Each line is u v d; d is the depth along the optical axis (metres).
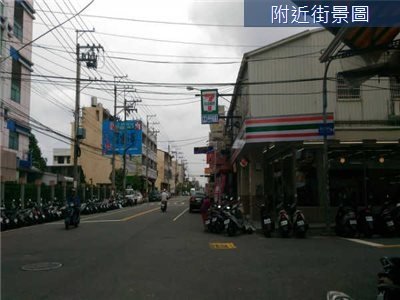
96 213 34.66
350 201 20.03
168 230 19.42
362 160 20.23
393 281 5.97
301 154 19.92
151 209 40.28
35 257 12.15
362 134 18.92
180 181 165.12
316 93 21.39
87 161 69.69
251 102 22.19
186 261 11.12
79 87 33.72
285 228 16.38
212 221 18.17
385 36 9.19
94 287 8.36
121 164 77.50
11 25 29.77
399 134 18.97
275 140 18.98
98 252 12.84
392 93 20.28
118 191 58.69
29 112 38.12
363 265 10.32
